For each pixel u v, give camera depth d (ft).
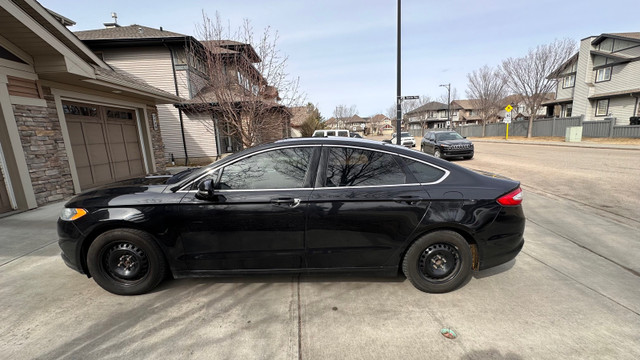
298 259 9.44
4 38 18.19
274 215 9.09
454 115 223.71
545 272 10.79
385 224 9.18
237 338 7.64
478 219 9.14
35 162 20.57
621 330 7.71
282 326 8.09
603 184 24.59
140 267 9.48
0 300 9.43
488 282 10.19
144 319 8.43
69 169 23.59
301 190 9.20
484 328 7.88
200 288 10.03
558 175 28.96
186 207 9.18
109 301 9.34
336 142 9.71
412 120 236.43
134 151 33.53
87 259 9.45
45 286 10.26
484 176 9.90
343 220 9.12
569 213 17.54
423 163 9.63
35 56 20.12
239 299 9.37
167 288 10.05
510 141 80.28
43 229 16.06
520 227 9.59
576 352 6.99
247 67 28.86
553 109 118.83
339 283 10.25
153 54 49.78
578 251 12.51
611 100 79.71
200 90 41.14
